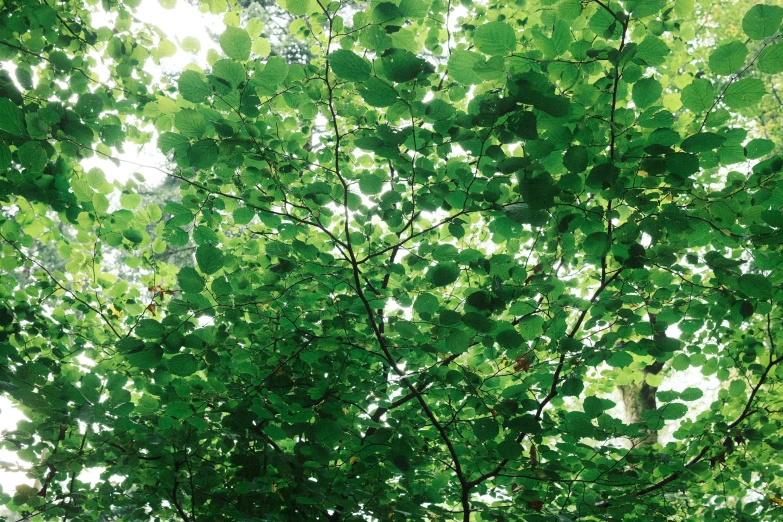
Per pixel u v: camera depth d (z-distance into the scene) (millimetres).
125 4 2760
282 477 2834
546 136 2121
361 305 2936
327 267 2898
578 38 2361
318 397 2816
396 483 3498
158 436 2707
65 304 3518
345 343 2900
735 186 2316
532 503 3033
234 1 2467
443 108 1897
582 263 3193
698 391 2551
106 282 3529
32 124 1847
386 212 2541
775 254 2471
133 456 2879
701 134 1847
